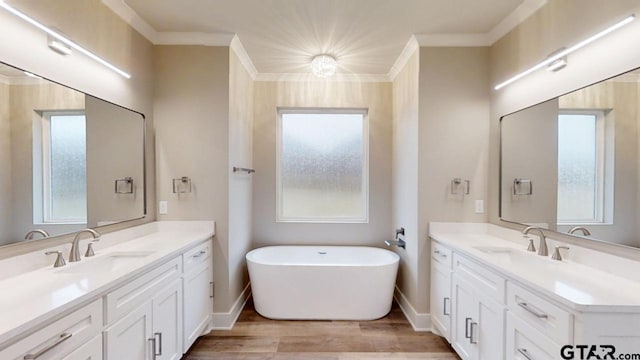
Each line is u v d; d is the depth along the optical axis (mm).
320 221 3543
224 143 2549
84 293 1157
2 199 1342
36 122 1508
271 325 2625
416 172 2588
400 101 3115
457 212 2555
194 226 2543
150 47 2482
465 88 2549
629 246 1408
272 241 3500
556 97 1861
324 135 3633
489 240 2291
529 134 2090
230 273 2607
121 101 2146
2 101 1350
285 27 2406
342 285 2697
